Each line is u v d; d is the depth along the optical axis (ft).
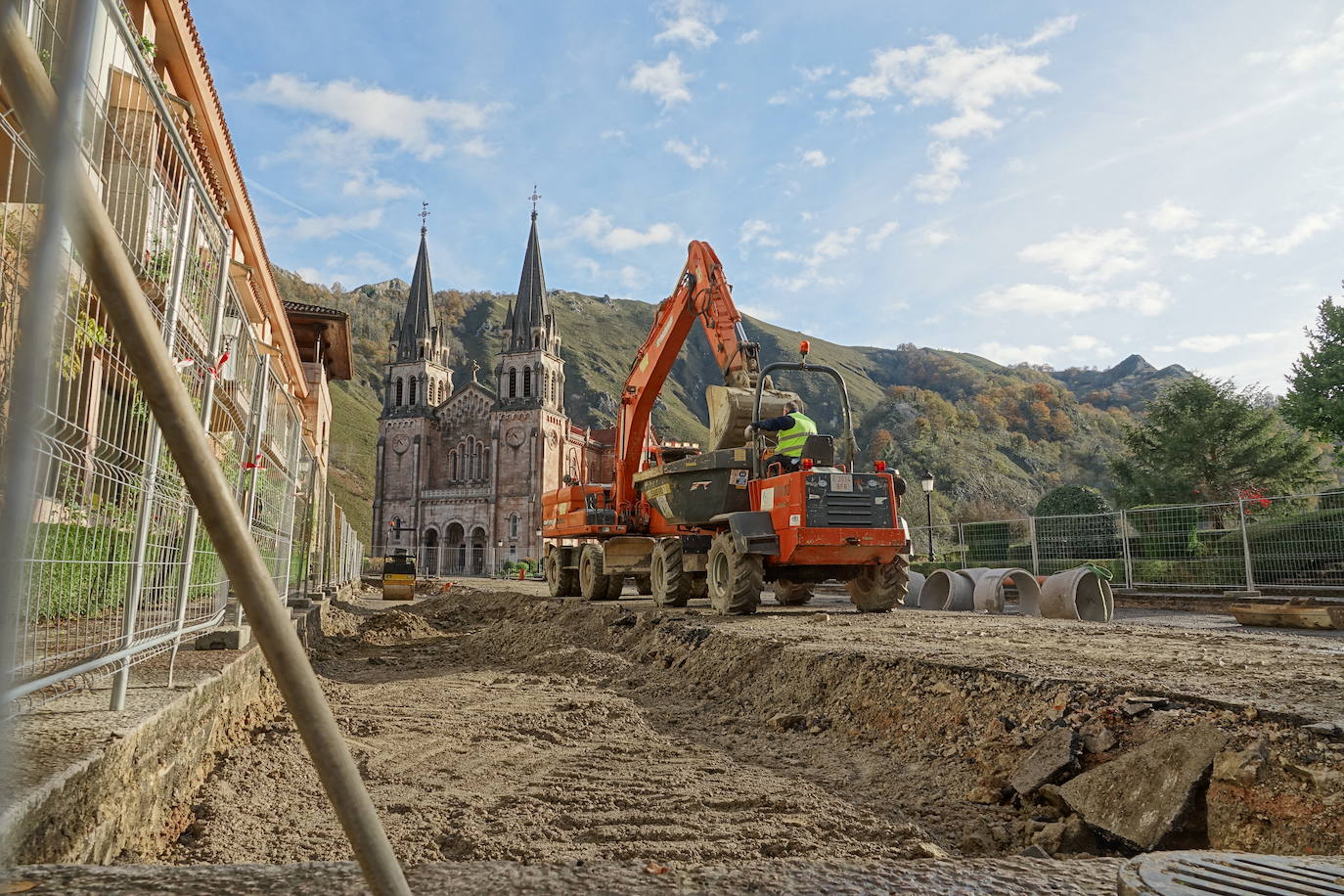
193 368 17.04
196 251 16.55
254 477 25.44
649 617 42.16
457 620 68.59
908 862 6.44
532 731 24.62
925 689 22.56
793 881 5.92
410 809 17.01
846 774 19.84
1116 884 5.91
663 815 16.65
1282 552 55.67
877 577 44.16
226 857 13.65
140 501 14.07
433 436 276.41
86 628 12.64
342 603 71.20
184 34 40.42
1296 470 137.28
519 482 259.60
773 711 26.27
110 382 12.17
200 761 16.97
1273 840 13.37
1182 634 32.53
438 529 265.34
